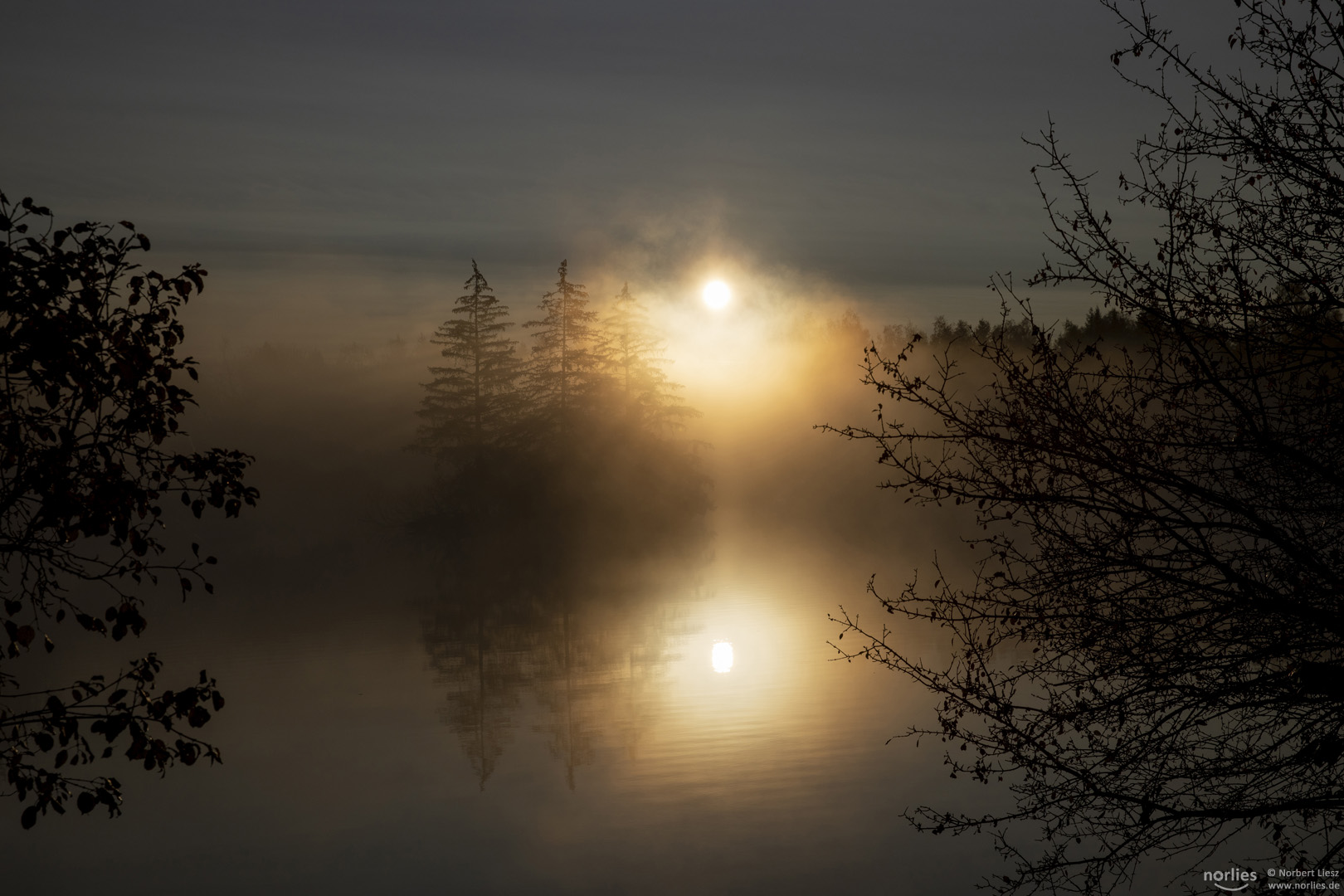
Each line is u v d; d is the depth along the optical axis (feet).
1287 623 13.05
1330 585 12.94
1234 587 13.50
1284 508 12.86
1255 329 13.10
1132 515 13.19
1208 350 13.42
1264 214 13.28
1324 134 12.79
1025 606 14.06
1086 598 13.71
